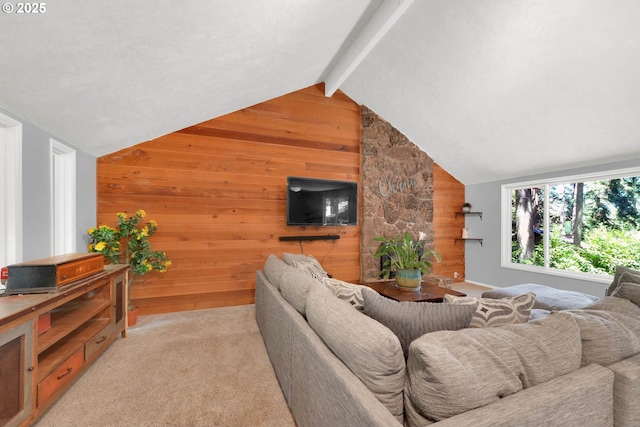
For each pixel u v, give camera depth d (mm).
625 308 1348
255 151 3557
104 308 2096
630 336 1113
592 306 1398
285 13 2094
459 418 712
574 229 3658
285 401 1638
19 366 1278
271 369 1985
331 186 3771
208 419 1491
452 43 2656
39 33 1417
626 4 1840
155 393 1701
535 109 2912
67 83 1824
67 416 1497
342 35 2783
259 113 3586
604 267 3359
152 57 1954
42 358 1559
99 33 1573
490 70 2725
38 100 1829
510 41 2381
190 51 2064
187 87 2508
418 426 833
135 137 2928
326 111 3949
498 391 801
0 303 1357
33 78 1657
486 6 2227
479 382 784
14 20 1305
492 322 1185
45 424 1439
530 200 4188
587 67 2303
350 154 4086
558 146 3285
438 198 4906
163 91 2400
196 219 3285
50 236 2184
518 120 3160
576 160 3404
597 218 3438
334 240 3971
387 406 870
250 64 2611
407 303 1131
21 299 1432
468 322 1043
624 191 3203
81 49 1624
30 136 1982
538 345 938
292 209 3547
